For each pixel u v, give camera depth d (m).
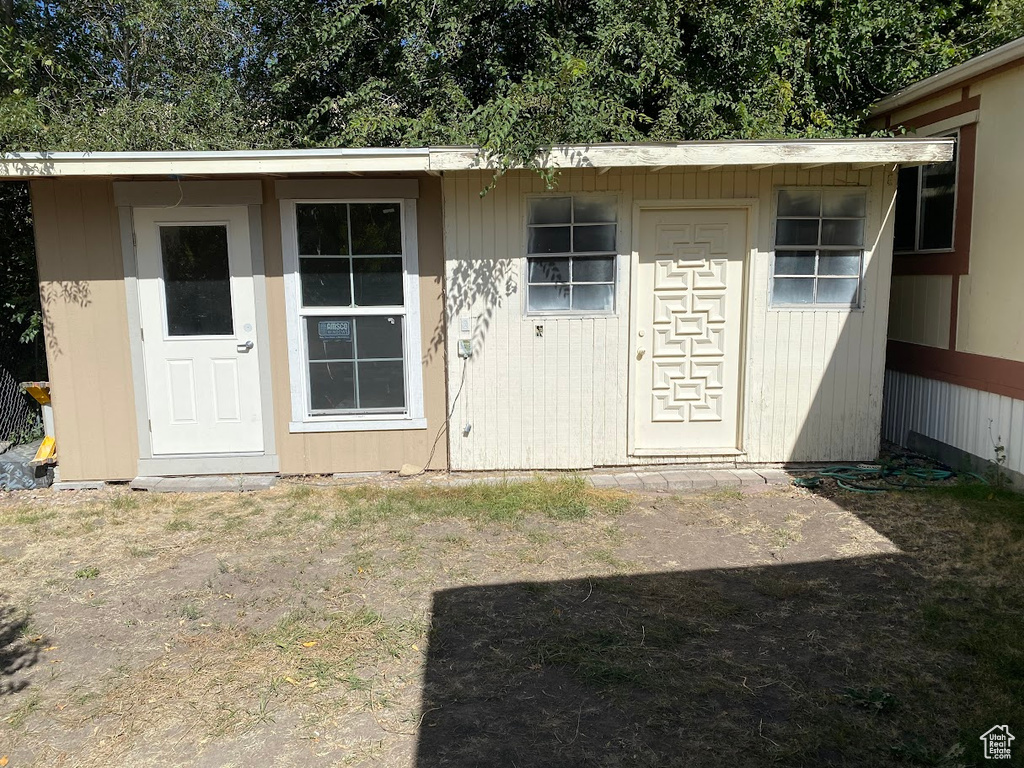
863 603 4.27
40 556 5.08
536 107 6.13
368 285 6.49
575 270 6.41
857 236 6.45
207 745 3.16
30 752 3.13
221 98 8.85
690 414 6.70
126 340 6.43
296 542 5.24
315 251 6.42
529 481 6.36
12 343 8.15
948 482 6.35
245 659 3.79
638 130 8.55
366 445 6.63
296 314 6.43
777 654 3.76
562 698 3.43
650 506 5.85
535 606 4.29
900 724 3.21
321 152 5.63
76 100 8.52
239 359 6.50
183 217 6.31
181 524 5.59
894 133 7.49
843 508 5.75
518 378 6.49
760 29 8.03
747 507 5.80
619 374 6.51
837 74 8.37
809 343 6.53
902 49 8.31
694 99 8.03
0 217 7.84
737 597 4.37
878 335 6.55
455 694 3.47
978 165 6.34
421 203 6.39
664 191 6.29
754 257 6.39
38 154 5.54
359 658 3.79
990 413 6.25
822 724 3.22
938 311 6.93
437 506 5.80
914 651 3.77
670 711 3.32
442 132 7.86
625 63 8.09
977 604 4.23
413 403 6.59
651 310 6.55
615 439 6.59
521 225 6.30
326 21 8.61
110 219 6.29
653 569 4.75
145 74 9.72
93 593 4.53
